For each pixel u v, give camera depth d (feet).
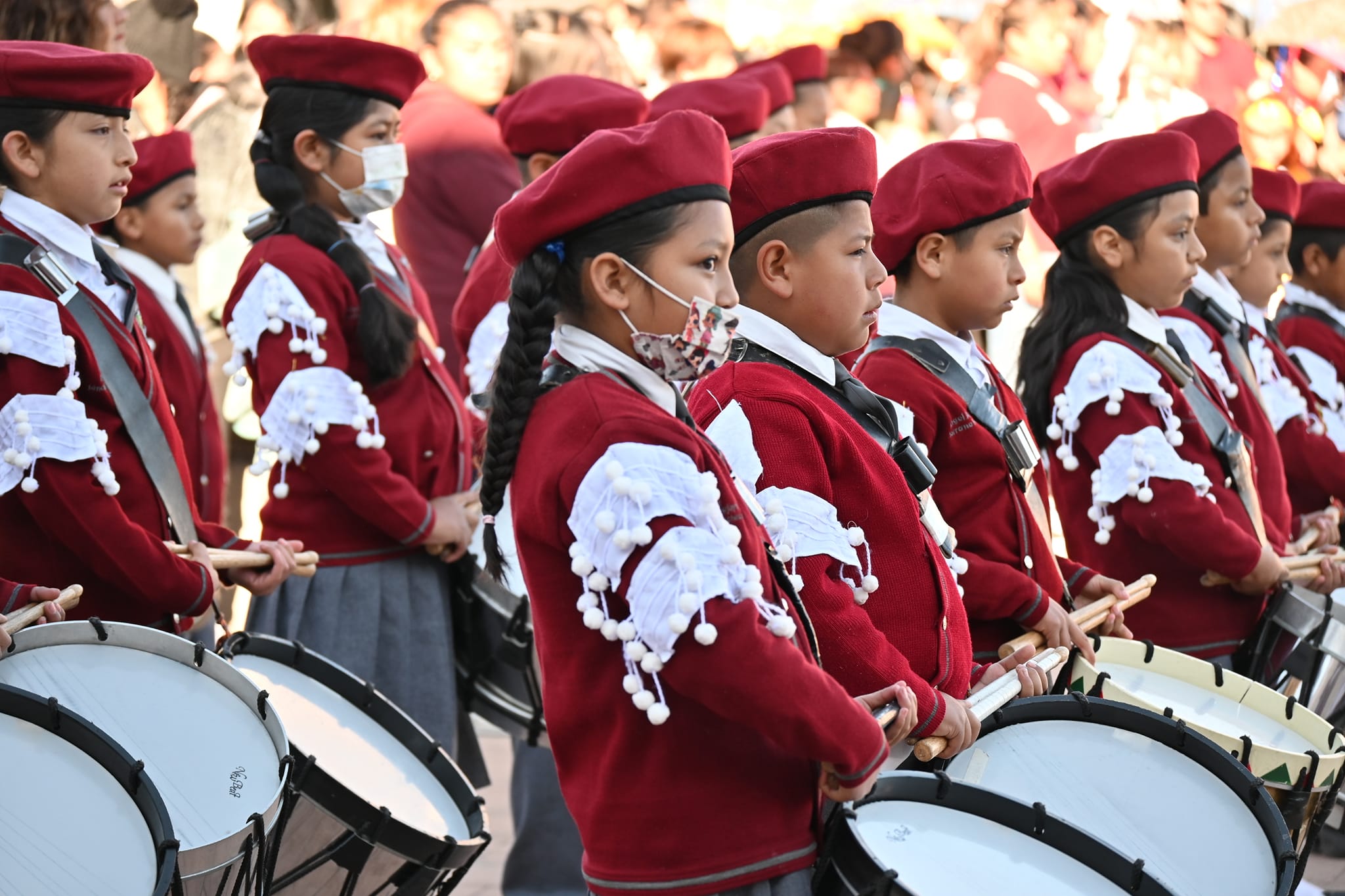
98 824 23.56
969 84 85.05
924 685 26.02
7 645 26.50
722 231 23.47
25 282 31.07
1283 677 38.81
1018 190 33.65
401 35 68.90
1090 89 84.07
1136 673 33.94
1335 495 50.29
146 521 32.89
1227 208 44.70
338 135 40.73
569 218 23.12
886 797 25.20
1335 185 55.42
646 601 21.79
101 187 32.42
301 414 38.37
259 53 41.19
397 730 31.96
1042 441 40.22
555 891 43.45
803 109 63.87
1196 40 87.04
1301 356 54.13
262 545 35.76
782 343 27.40
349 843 28.25
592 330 23.79
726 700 22.07
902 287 34.50
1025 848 24.72
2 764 23.94
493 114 66.03
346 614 39.86
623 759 23.18
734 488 23.68
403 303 41.60
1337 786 30.07
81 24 43.55
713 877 23.00
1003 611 32.65
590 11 73.05
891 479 27.55
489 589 41.14
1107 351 38.45
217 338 64.03
